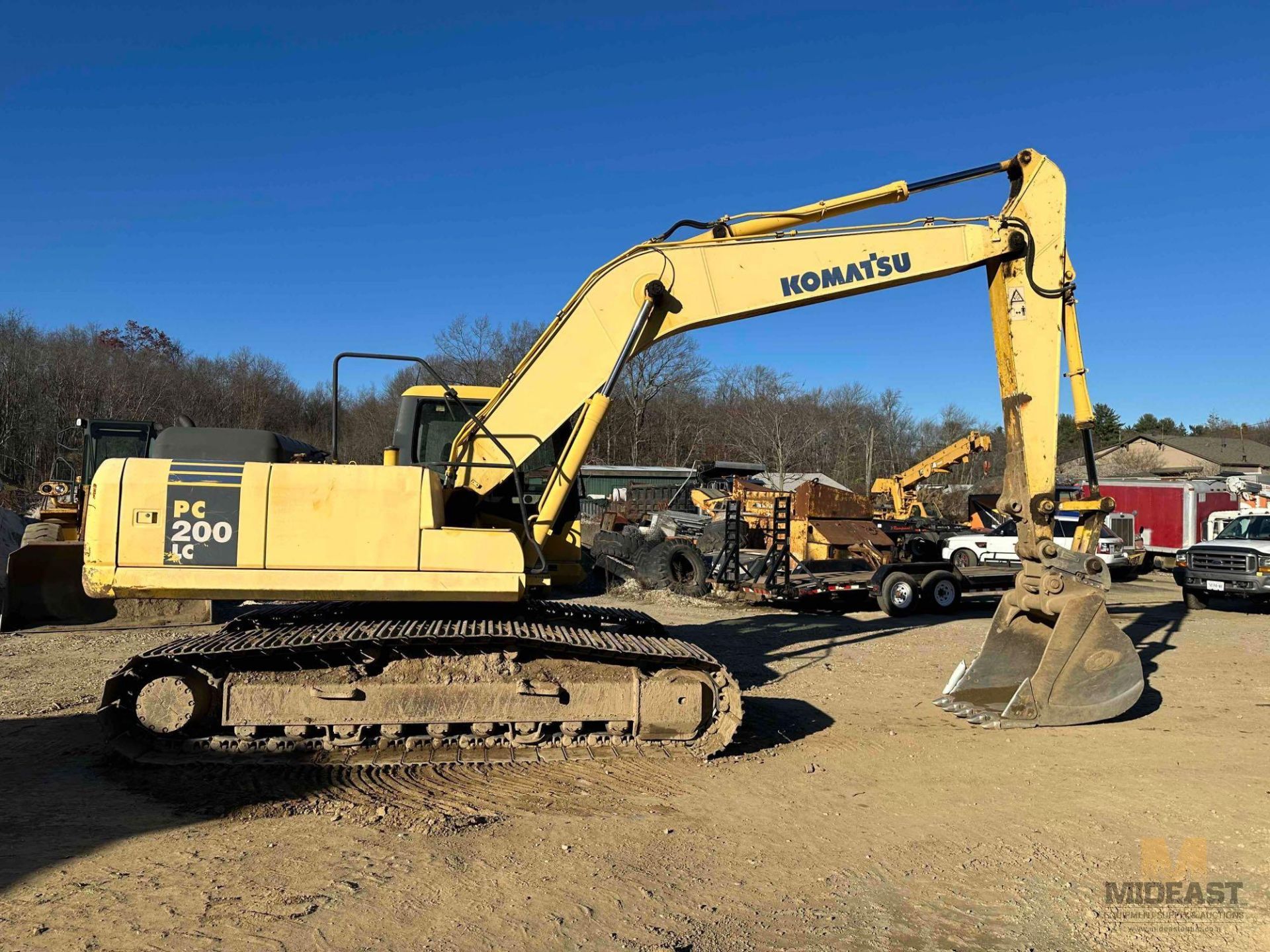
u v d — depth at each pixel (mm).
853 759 6059
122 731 5676
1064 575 6910
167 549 5520
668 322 6797
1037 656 7395
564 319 6680
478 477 6551
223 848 4301
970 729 6875
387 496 5707
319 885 3885
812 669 9156
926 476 22250
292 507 5617
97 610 10688
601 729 6184
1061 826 4855
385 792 5188
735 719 5875
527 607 6355
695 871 4188
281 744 5734
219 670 5730
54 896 3713
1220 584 14375
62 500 16250
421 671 5820
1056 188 6965
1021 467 7016
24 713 6816
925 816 4988
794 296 6898
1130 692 6906
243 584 5543
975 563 19516
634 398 51938
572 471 6641
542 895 3855
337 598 5660
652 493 25406
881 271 6965
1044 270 6934
